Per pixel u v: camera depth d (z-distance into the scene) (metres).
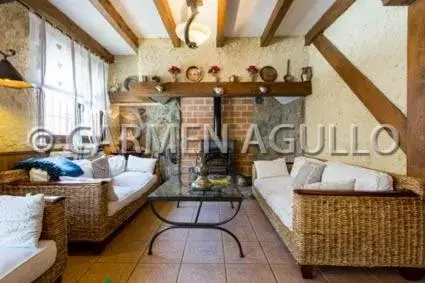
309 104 5.54
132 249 2.97
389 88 3.03
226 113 5.85
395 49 2.93
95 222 2.84
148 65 5.80
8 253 1.80
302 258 2.38
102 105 5.48
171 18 4.50
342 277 2.43
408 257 2.37
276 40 5.71
